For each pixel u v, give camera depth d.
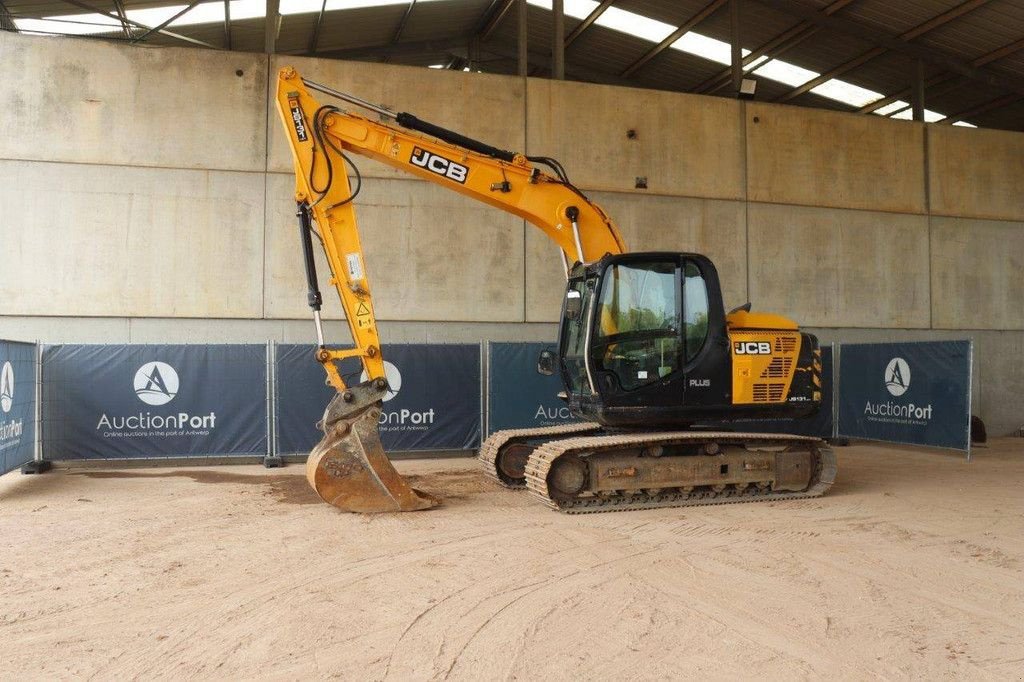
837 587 5.30
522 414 12.12
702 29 15.96
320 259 12.60
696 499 8.15
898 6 14.03
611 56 17.86
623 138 13.96
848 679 3.84
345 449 7.68
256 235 12.44
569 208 8.61
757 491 8.52
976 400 15.58
